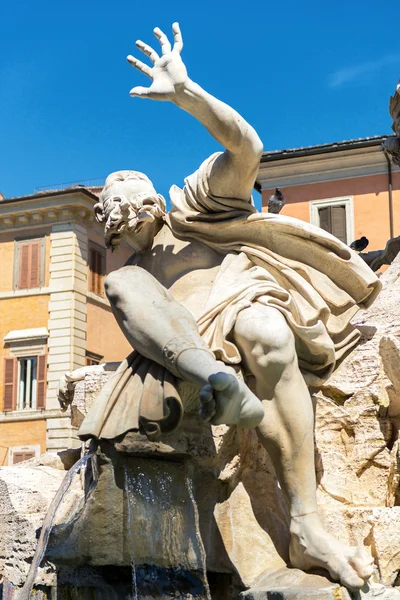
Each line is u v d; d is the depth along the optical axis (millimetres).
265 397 5023
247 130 5281
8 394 37125
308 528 4859
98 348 39188
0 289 38531
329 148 33688
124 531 4848
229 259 5625
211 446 4949
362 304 5742
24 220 38500
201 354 4629
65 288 37531
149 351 4820
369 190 33719
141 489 4840
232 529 5109
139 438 4762
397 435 5812
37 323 37688
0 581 6648
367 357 5895
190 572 4941
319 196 34188
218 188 5605
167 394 4691
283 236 5648
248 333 5023
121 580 5141
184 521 4941
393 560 5184
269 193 34812
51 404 36406
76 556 4930
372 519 5277
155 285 5090
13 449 36500
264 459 5379
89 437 4820
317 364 5484
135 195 5723
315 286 5633
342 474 5727
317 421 5832
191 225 5738
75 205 37688
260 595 4664
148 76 5254
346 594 4586
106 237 5738
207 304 5250
